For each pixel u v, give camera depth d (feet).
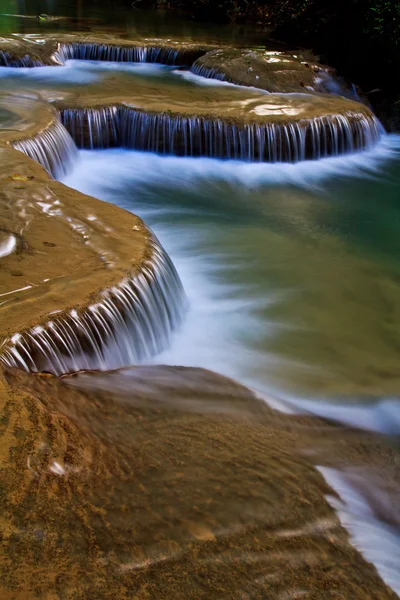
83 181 32.76
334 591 10.09
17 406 11.98
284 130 36.78
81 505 10.30
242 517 11.09
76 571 9.11
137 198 31.68
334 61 55.11
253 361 18.62
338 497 12.57
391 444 15.15
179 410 14.24
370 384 18.08
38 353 14.20
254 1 78.28
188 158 36.42
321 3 64.08
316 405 16.58
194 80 47.16
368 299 23.52
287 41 64.80
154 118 35.60
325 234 29.40
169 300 18.99
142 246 18.86
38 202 20.93
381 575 10.74
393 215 32.27
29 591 8.62
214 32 68.69
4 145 26.71
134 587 9.11
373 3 54.49
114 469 11.42
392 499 13.06
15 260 17.29
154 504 10.81
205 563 9.87
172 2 82.17
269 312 21.75
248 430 14.15
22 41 50.60
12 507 9.84
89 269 17.15
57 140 31.71
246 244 27.48
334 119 38.88
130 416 13.43
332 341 20.33
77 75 46.16
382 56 51.85
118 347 16.15
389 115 48.29
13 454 10.80
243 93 43.37
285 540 10.86
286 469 12.87
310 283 24.34
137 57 53.62
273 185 34.88
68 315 15.05
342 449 14.52
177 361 18.07
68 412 12.72
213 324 20.48
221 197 32.73
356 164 39.19
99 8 78.64
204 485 11.63
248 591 9.59
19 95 36.94
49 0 80.48
